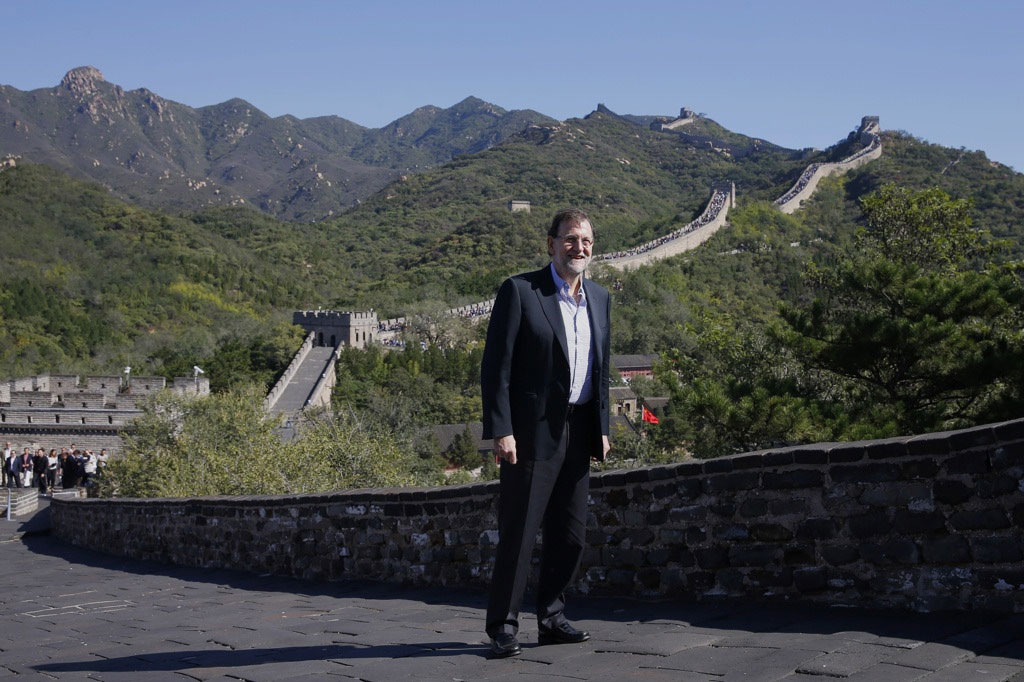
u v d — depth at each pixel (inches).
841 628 193.6
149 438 1332.4
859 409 656.4
